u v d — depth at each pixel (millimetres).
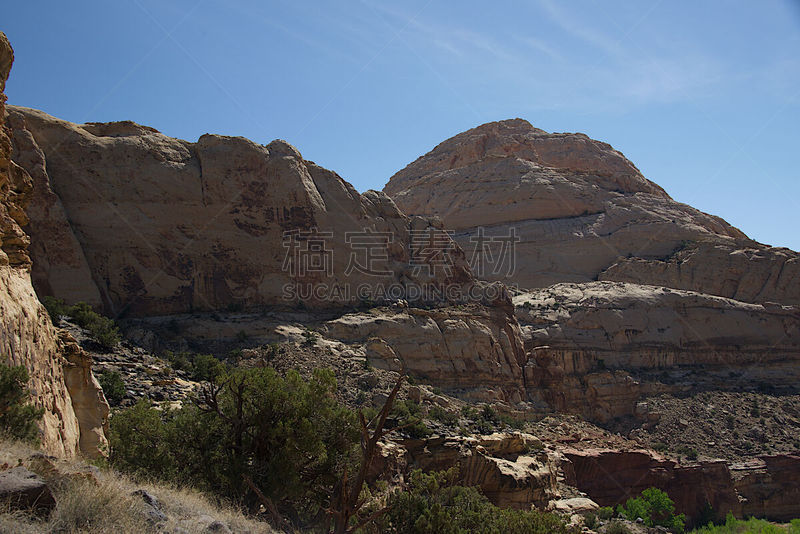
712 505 60250
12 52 19250
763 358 84875
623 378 74625
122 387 33531
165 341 49531
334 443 23688
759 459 65688
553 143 149500
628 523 45969
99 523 11562
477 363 63312
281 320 55562
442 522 21516
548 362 74438
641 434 68938
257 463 22438
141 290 53406
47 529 10750
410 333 60219
